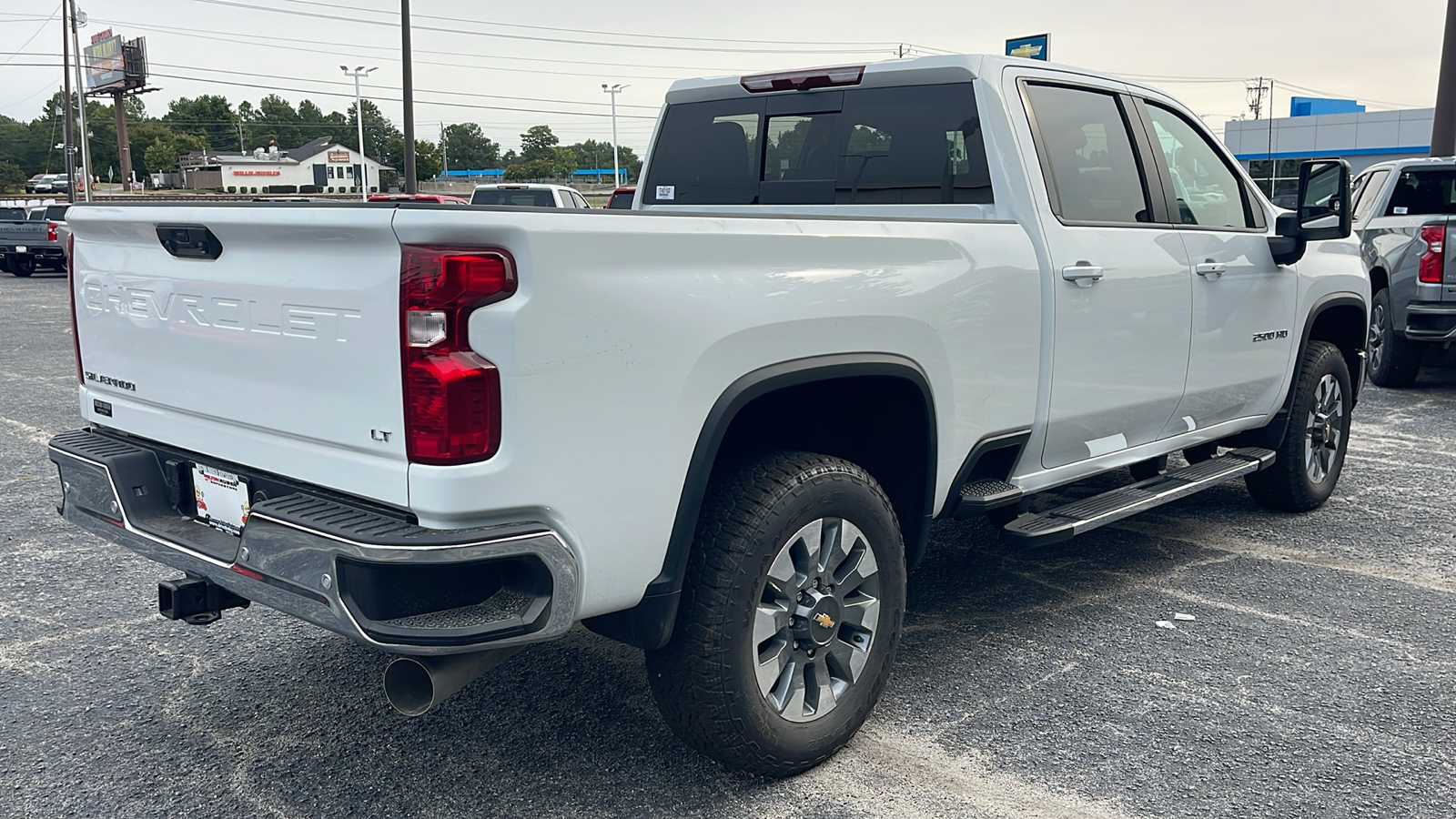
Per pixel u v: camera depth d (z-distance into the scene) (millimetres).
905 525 3523
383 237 2354
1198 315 4512
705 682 2803
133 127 158375
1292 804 2918
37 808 2922
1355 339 5930
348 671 3803
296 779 3078
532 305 2354
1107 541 5328
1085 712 3467
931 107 4016
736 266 2770
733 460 2969
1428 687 3639
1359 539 5336
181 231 2859
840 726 3109
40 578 4738
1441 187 9492
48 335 14047
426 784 3053
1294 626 4195
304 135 169625
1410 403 9000
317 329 2537
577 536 2510
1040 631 4160
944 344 3354
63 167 160125
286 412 2662
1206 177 4777
